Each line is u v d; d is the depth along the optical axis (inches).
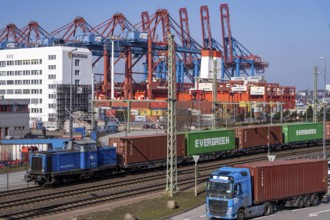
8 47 6348.4
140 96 5944.9
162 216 1175.6
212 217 1155.3
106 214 1175.0
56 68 5068.9
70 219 1125.7
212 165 2108.8
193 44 7313.0
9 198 1357.0
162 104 5413.4
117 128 4097.0
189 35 7229.3
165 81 6107.3
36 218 1140.5
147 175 1844.2
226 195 1095.6
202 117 3927.2
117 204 1316.4
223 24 7824.8
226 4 7800.2
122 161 1833.2
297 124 2822.3
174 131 1478.8
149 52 5654.5
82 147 1676.9
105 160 1771.7
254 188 1161.4
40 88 5182.1
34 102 5226.4
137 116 4827.8
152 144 1952.5
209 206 1122.7
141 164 1895.9
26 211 1200.8
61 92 4901.6
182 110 3796.8
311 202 1311.5
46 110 5123.0
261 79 6904.5
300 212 1224.2
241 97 6146.7
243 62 7696.9
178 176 1795.0
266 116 4766.2
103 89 5556.1
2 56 5506.9
